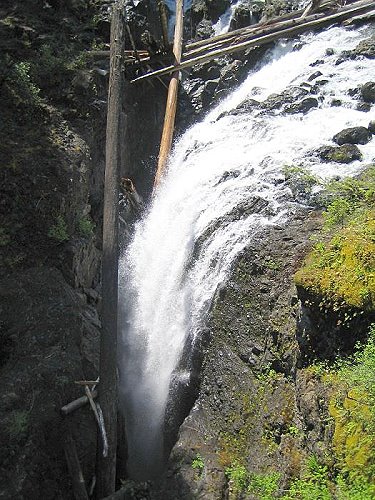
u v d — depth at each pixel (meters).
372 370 6.95
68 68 13.79
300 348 8.14
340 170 11.19
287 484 7.30
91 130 12.96
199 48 17.09
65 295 9.98
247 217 10.69
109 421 8.88
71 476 8.41
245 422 8.74
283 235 9.88
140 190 15.65
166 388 10.94
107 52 14.88
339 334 7.68
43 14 15.90
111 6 16.61
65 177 11.21
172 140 15.27
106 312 9.66
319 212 10.18
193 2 19.84
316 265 8.37
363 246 8.23
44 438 8.46
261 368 9.00
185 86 17.23
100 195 13.08
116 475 9.67
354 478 6.36
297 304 8.54
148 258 12.73
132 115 15.18
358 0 17.86
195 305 10.74
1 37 14.54
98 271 12.15
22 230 10.56
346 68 15.05
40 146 11.68
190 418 9.38
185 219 12.27
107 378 9.12
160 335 11.52
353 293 7.64
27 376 8.84
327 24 16.98
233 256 10.16
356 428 6.67
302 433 7.68
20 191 10.78
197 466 8.45
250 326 9.45
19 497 7.94
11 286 9.90
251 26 17.61
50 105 13.00
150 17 18.31
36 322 9.52
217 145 13.88
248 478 8.02
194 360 10.12
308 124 13.16
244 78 17.05
